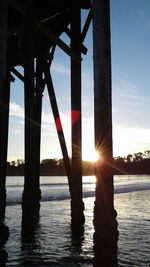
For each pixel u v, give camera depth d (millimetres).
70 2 5938
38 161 7684
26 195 5266
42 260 4801
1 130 2984
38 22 5070
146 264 4715
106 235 3426
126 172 132125
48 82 6816
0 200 3275
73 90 5953
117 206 13898
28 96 5055
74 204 6133
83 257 5039
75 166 6016
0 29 3066
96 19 3746
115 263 3424
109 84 3689
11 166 113500
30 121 5043
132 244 6031
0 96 2943
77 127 5926
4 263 3137
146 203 15656
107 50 3707
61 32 6824
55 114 6590
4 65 3057
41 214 10430
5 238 3264
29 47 5090
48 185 39906
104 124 3611
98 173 3572
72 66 5992
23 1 5465
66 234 6680
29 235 5461
